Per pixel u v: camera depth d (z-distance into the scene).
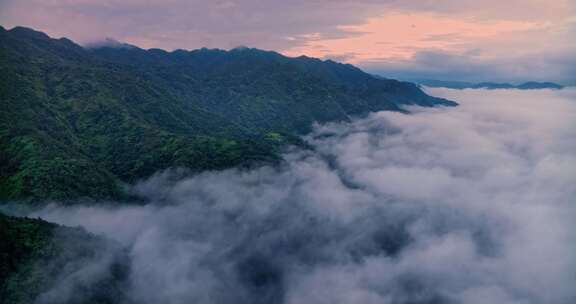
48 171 198.12
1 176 196.62
